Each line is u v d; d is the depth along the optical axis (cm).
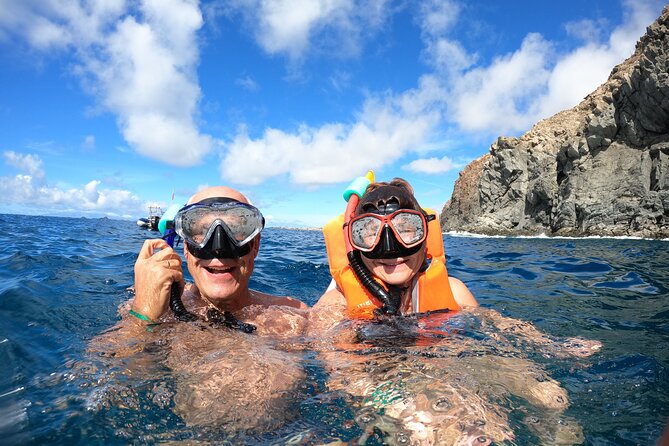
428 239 86
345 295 86
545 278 155
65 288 107
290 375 52
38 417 42
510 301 113
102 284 116
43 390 47
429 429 41
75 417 42
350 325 75
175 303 69
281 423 42
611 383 53
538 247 334
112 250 212
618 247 320
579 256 238
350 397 48
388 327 73
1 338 64
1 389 48
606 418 44
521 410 46
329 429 42
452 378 51
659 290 125
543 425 43
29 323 73
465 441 40
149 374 51
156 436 40
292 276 160
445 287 84
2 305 84
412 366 55
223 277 72
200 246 70
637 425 43
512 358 60
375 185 87
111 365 54
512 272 172
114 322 76
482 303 110
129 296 101
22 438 39
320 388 50
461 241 510
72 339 65
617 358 62
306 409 45
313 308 87
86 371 52
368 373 54
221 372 51
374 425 42
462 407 44
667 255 238
